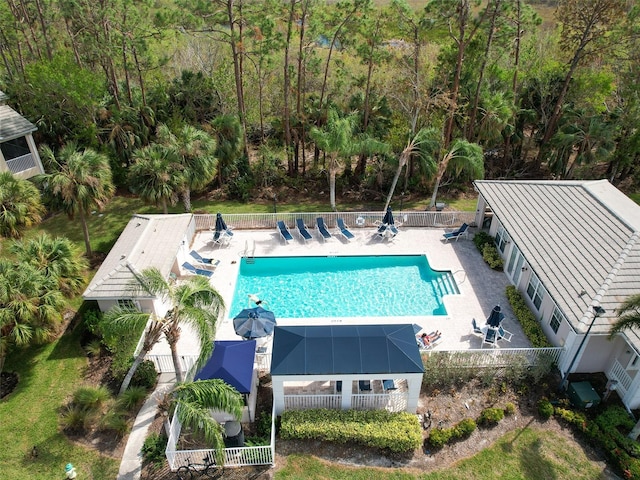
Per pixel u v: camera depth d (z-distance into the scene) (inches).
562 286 703.1
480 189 999.0
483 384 684.7
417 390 615.2
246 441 593.3
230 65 1475.1
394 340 625.6
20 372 708.7
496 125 1191.6
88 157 880.9
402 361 599.8
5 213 757.3
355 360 600.4
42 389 681.0
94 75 1218.0
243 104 1311.5
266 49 1173.7
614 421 618.8
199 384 529.3
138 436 609.3
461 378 689.0
